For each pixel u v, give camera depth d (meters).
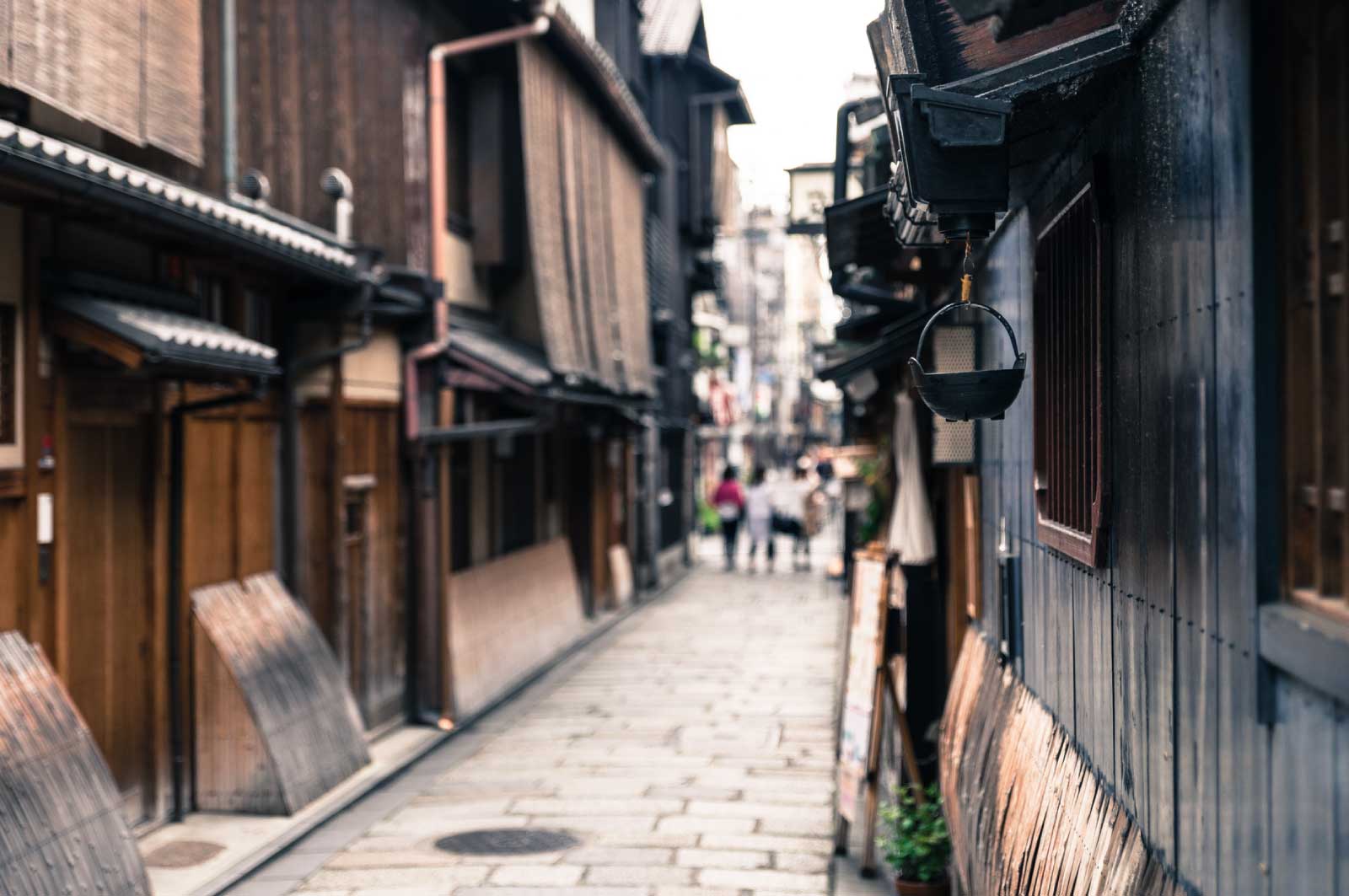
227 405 9.03
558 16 14.87
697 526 43.28
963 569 8.81
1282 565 2.62
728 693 15.34
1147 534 3.55
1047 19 2.96
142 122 7.61
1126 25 3.58
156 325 7.75
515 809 10.10
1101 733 4.13
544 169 16.19
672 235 30.92
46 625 7.57
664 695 15.24
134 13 7.52
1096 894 3.76
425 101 13.91
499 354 14.55
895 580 10.66
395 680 13.23
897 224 5.22
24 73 6.43
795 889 8.05
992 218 3.61
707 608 24.17
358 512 12.52
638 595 25.84
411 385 13.31
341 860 8.73
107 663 8.53
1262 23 2.62
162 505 9.14
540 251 15.84
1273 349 2.62
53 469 7.62
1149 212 3.49
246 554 10.45
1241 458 2.73
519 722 13.88
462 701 13.98
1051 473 5.04
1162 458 3.39
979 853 5.63
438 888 8.08
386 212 12.96
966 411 4.07
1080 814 4.19
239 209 8.98
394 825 9.66
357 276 10.75
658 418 28.67
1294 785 2.48
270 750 9.57
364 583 12.55
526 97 15.45
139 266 8.69
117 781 8.69
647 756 12.01
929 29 3.88
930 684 9.65
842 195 10.38
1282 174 2.61
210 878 8.08
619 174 20.83
